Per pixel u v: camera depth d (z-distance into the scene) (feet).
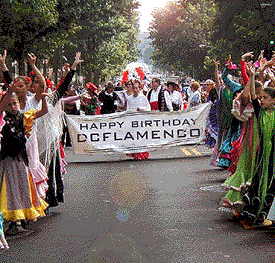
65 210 33.88
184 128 60.18
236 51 208.54
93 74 269.23
